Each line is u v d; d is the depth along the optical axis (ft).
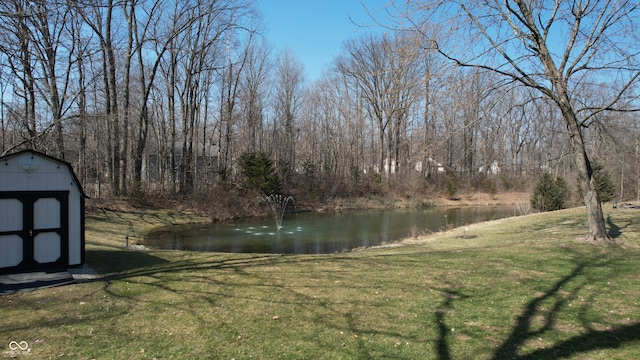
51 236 27.58
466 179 122.21
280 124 143.74
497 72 31.73
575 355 14.51
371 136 149.59
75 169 96.78
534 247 34.53
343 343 15.53
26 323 17.60
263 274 26.13
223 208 85.20
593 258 30.01
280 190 100.73
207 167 125.80
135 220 69.67
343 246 53.98
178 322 17.65
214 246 53.78
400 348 15.10
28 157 26.55
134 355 14.58
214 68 94.17
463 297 21.06
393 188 120.88
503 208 108.37
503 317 18.22
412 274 25.89
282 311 18.95
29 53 35.99
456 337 16.08
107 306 19.83
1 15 21.16
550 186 79.56
